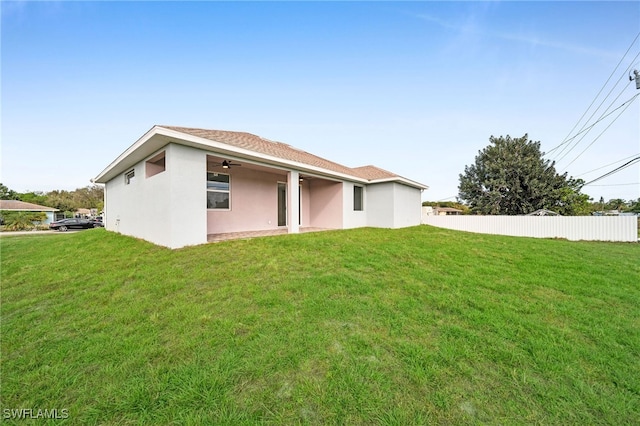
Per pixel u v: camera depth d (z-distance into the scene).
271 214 10.57
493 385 2.01
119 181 10.14
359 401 1.81
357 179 11.76
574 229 12.09
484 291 3.93
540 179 20.45
